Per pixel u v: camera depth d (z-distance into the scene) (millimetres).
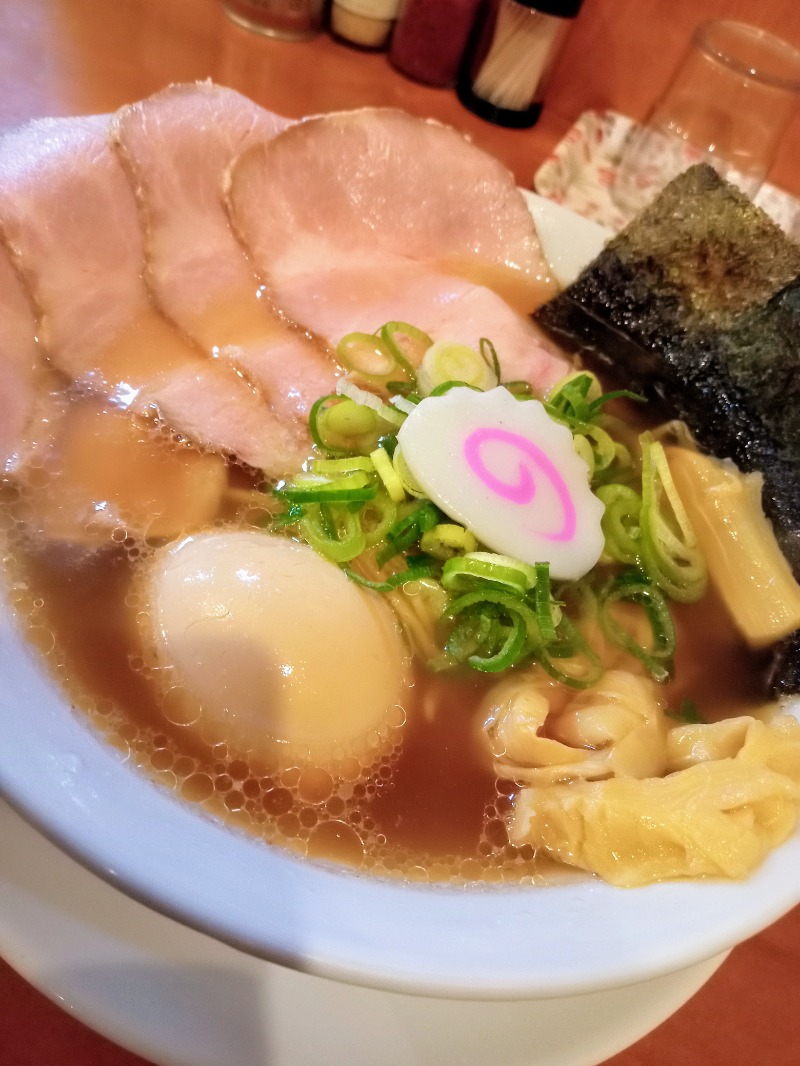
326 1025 141
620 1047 147
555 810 153
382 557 179
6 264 186
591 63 353
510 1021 146
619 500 200
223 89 227
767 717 180
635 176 316
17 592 163
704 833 139
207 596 165
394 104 332
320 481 180
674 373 232
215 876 124
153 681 161
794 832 142
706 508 206
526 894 142
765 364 214
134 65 305
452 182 250
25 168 196
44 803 122
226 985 142
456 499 173
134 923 145
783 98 311
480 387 207
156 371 198
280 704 161
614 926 131
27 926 141
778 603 195
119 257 206
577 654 178
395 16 338
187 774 153
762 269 215
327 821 156
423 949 122
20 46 295
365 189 243
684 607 198
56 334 192
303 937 119
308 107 315
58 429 184
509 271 256
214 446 191
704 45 315
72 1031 152
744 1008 170
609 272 240
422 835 157
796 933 180
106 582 169
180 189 217
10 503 173
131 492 182
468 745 170
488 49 324
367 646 170
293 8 332
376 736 168
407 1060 140
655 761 166
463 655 175
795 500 205
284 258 229
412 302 233
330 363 214
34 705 140
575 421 206
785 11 323
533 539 176
